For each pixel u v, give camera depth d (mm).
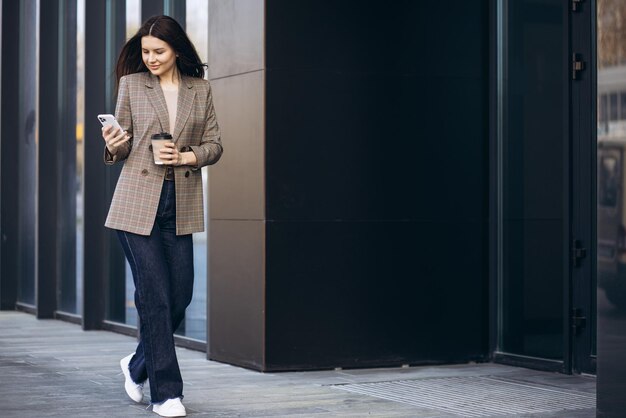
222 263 7305
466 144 7316
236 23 7098
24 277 11945
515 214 7203
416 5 7176
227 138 7211
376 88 7062
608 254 4617
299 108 6848
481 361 7355
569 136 6668
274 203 6785
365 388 6207
